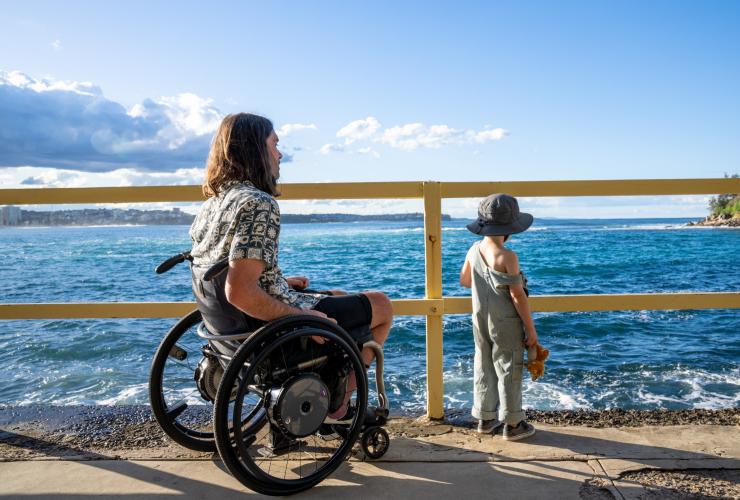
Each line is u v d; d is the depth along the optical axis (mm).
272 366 2133
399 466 2393
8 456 2543
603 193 2863
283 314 2021
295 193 2785
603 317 10203
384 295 2400
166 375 4883
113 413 3201
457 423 2971
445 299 2922
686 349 7750
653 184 2855
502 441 2674
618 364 6758
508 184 2873
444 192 2879
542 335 8766
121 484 2219
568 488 2176
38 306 2873
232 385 1955
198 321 2475
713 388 5641
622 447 2574
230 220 1982
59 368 6293
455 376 5941
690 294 2910
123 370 6160
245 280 1911
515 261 2572
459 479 2262
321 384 2146
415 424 2959
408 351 7312
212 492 2150
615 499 2084
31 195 2828
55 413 3207
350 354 2162
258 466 2225
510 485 2205
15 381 5727
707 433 2740
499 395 2709
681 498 2092
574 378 6039
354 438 2270
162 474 2311
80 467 2385
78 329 8695
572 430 2814
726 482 2227
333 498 2107
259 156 2129
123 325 9070
